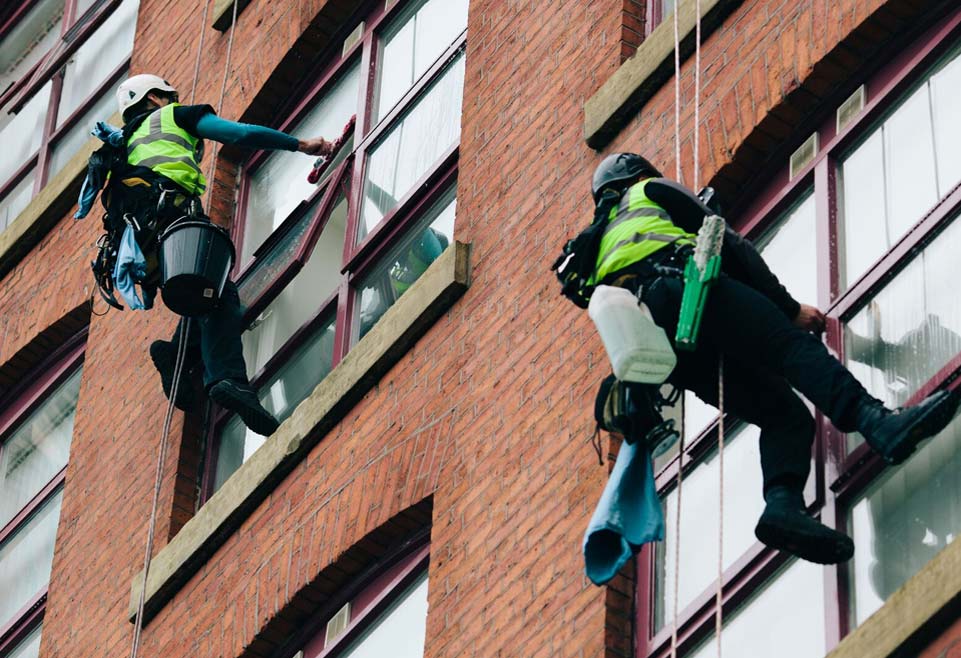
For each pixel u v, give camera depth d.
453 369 19.08
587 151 18.92
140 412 23.05
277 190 23.64
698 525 16.42
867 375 15.77
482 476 18.11
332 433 20.20
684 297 14.36
